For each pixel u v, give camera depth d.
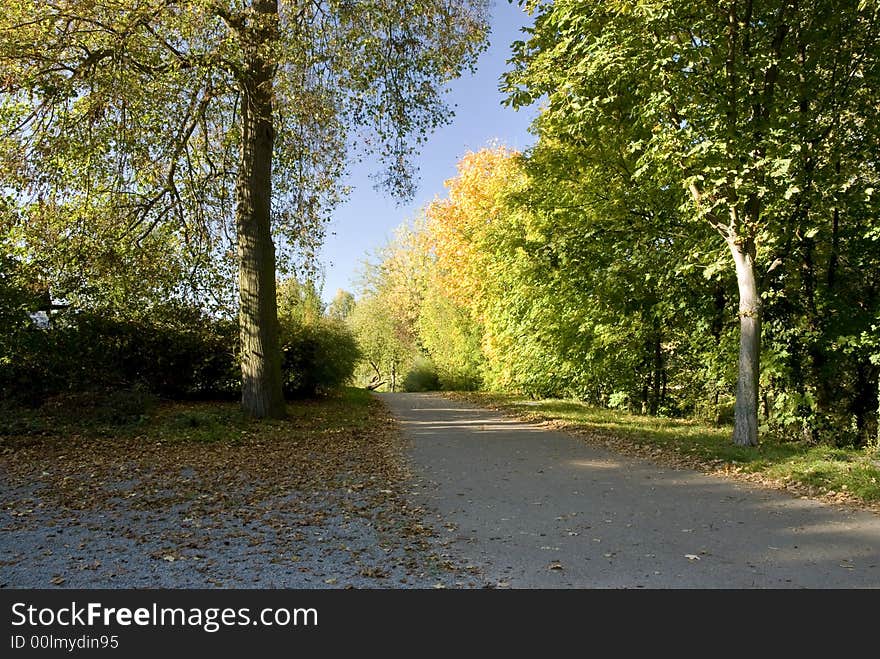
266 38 11.52
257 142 13.26
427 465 9.52
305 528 6.08
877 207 11.23
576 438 12.37
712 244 13.30
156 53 11.85
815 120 11.09
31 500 6.86
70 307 14.66
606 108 11.15
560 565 5.04
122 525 6.03
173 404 16.03
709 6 10.24
